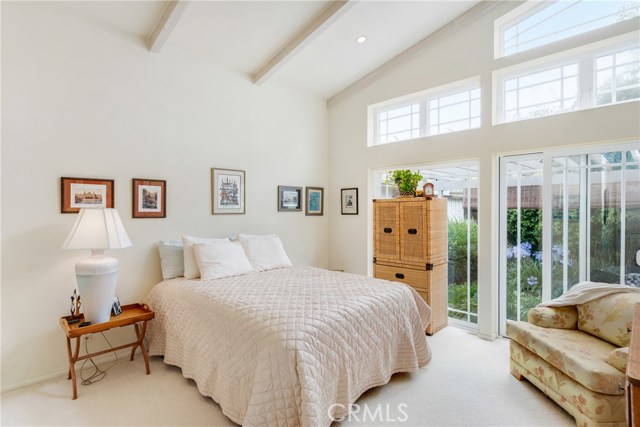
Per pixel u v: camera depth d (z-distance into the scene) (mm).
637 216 2607
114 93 2881
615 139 2607
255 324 1931
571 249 2912
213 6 2785
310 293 2441
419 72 3795
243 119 3850
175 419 2043
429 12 3289
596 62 2818
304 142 4531
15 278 2436
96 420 2035
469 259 3623
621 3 2721
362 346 2141
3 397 2301
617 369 1793
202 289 2564
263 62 3695
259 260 3400
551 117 2906
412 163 3902
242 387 1881
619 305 2154
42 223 2535
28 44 2463
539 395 2271
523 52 3055
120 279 2926
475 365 2729
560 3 3002
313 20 3080
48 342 2566
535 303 3174
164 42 3037
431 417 2045
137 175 3023
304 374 1680
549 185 3004
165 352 2670
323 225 4793
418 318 2695
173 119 3262
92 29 2766
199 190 3461
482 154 3324
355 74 4238
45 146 2541
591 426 1789
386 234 3762
